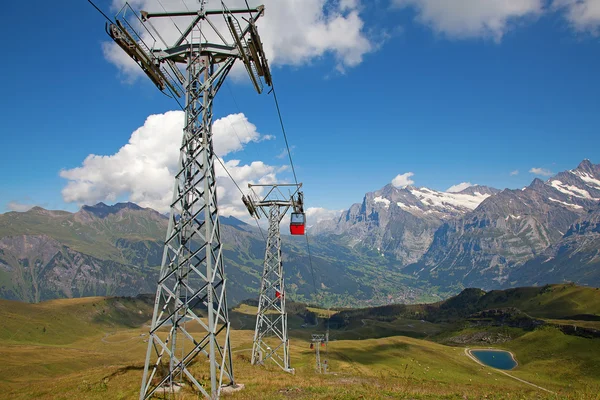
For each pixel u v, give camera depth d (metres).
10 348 188.12
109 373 39.16
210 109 31.23
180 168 29.69
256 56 29.66
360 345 188.38
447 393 31.98
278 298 67.38
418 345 195.88
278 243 69.31
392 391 31.36
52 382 41.56
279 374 43.66
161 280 28.17
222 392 29.41
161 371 37.16
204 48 30.91
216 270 28.25
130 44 27.61
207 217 27.89
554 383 132.75
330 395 28.06
